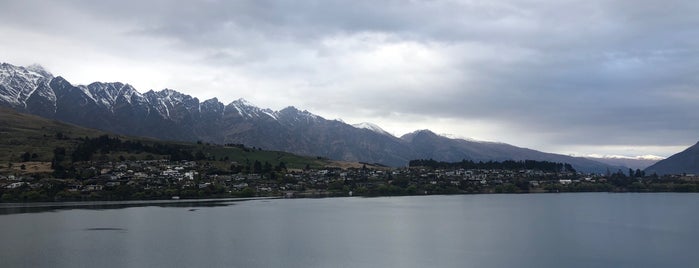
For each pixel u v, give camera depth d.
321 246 162.38
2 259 139.88
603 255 148.50
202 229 199.25
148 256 145.00
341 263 138.50
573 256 147.00
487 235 186.25
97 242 166.50
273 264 136.75
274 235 184.88
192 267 132.62
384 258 144.50
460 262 139.75
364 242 170.50
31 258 141.38
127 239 173.12
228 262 138.50
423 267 134.38
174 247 158.75
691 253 151.25
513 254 150.25
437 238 179.12
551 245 164.38
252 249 156.62
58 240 170.00
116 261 138.50
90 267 131.62
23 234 183.12
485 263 138.50
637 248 159.00
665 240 173.38
